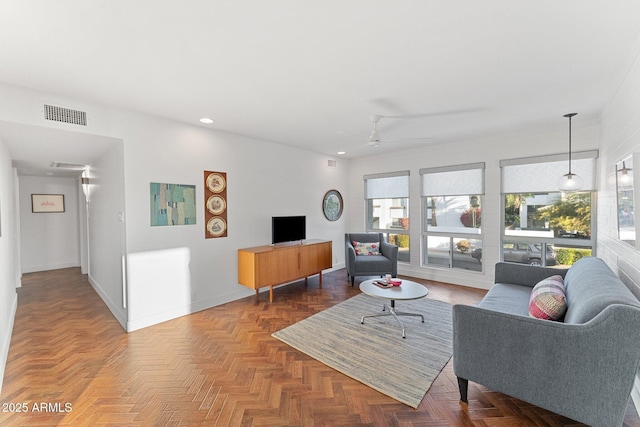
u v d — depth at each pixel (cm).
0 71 229
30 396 213
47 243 636
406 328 324
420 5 160
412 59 220
